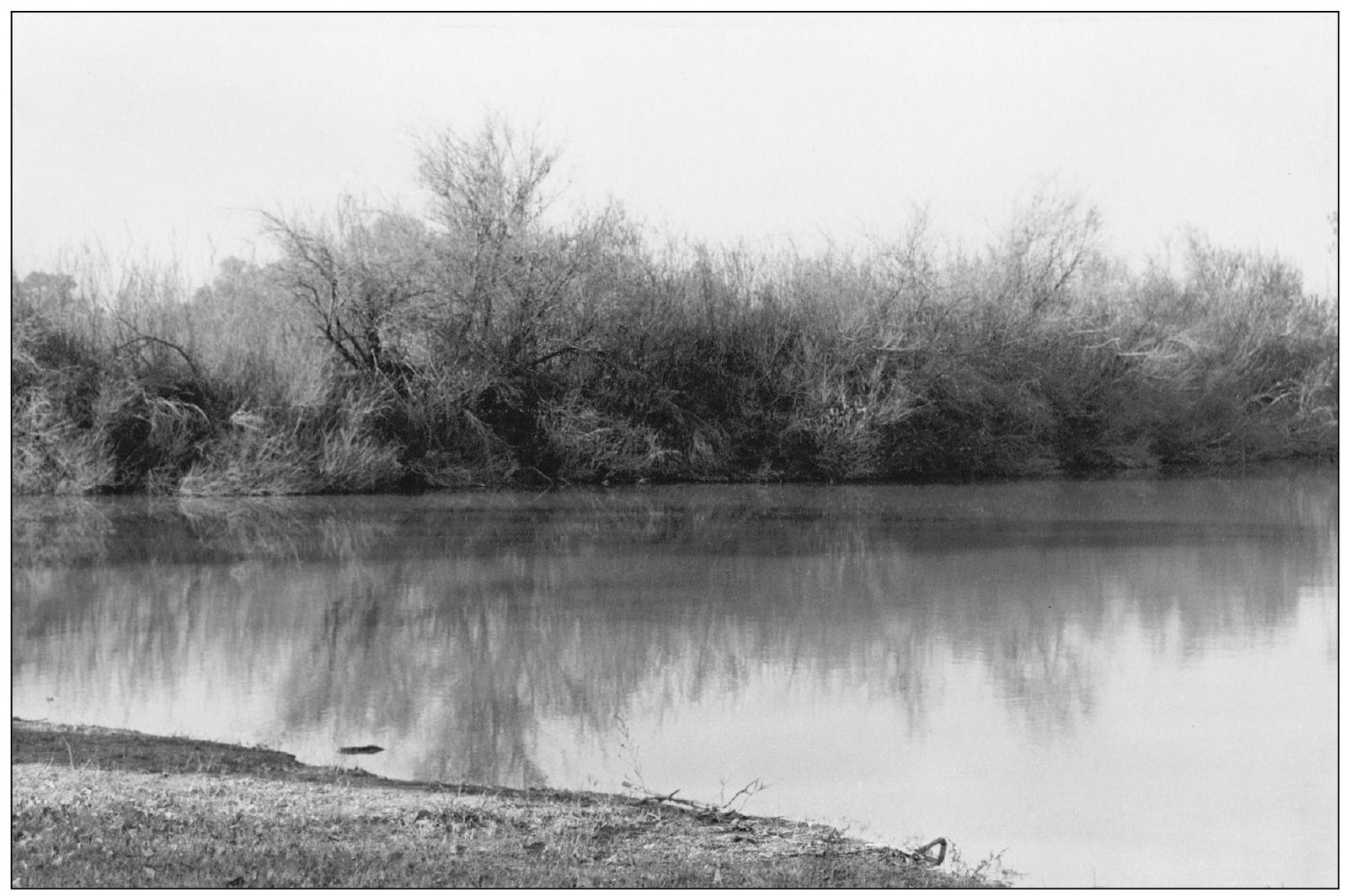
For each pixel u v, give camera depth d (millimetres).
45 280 32469
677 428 37594
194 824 9844
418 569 23641
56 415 31828
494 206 34969
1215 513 31422
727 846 10148
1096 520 30234
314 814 10242
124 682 15773
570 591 21562
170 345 32750
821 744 13617
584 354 36250
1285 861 10633
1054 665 17047
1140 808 11797
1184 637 18625
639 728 14133
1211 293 44531
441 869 9141
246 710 14578
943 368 38312
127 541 26422
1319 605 20766
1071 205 41156
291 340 33781
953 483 37750
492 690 15680
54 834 9484
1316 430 43656
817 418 37531
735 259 38844
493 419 35906
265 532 27656
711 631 18969
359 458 33500
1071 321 40656
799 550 25859
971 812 11688
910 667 16906
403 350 34844
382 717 14414
